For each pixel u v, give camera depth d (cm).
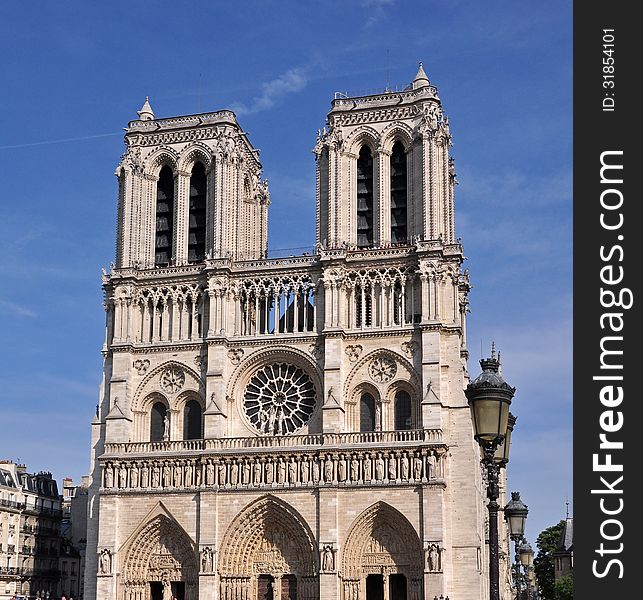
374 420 13300
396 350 13300
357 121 14212
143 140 14812
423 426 12762
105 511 13400
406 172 14062
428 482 12512
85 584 13600
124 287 14238
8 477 16938
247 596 12888
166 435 13800
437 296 13250
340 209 13900
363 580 12619
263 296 13975
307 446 13012
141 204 14588
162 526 13300
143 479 13412
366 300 13650
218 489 13150
